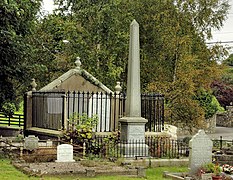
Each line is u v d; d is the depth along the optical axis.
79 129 19.89
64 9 32.12
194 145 15.91
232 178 14.74
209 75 35.88
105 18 30.77
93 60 30.53
